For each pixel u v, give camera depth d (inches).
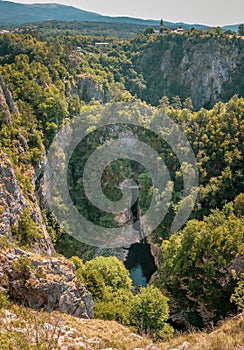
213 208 3316.9
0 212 1515.7
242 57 6820.9
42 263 1286.9
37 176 3073.3
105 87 5876.0
